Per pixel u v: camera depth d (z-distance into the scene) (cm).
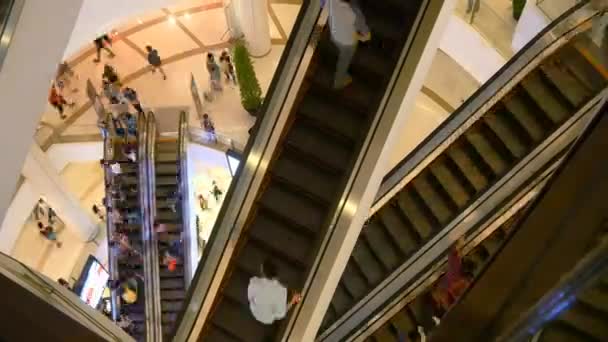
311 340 895
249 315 873
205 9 2031
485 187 998
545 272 352
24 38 778
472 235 953
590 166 353
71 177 2097
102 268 1912
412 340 962
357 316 992
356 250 1081
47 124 1867
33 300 423
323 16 823
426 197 1054
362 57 859
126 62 1944
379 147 812
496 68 1473
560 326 348
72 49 1597
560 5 1262
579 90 1004
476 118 1042
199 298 855
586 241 336
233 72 1841
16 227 1781
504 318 369
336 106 871
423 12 804
